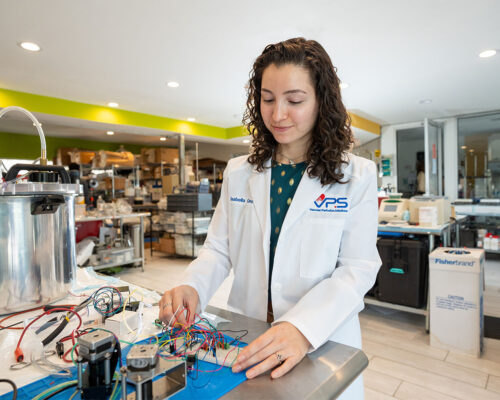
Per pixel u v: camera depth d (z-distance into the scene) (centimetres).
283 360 55
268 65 71
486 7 250
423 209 276
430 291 236
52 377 57
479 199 570
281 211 86
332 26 277
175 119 618
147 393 46
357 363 58
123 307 83
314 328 61
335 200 80
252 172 94
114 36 293
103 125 547
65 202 100
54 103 469
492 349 232
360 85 424
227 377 54
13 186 84
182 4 244
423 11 255
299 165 87
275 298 83
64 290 100
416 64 357
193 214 507
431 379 196
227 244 99
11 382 53
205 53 330
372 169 80
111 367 51
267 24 274
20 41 300
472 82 414
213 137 688
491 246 462
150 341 68
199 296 81
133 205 664
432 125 554
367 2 243
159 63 353
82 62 348
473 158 601
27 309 90
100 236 445
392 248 277
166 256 566
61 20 265
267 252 85
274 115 71
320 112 75
